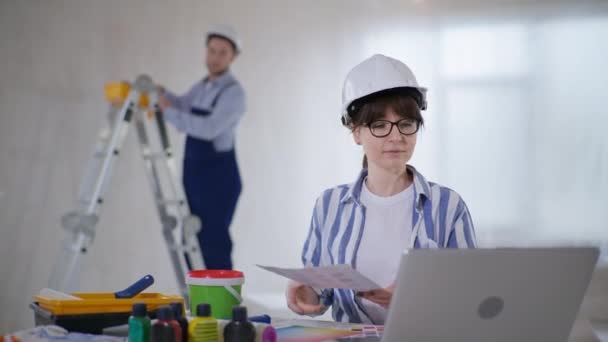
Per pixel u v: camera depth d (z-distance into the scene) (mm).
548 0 5055
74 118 4527
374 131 1571
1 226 4375
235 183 4480
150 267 4578
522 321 1167
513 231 5027
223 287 1438
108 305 1354
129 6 4637
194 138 4371
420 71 4984
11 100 4430
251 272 4691
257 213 4727
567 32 5062
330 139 4852
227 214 4449
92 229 3705
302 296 1611
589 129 5059
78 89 4543
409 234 1618
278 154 4785
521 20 5051
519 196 5035
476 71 5020
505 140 5035
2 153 4395
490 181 5031
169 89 4652
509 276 1114
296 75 4836
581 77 5062
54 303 1319
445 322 1099
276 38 4809
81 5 4562
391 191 1655
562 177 5051
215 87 4430
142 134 4180
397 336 1082
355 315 1627
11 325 4336
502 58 5039
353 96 1575
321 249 1716
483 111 5031
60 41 4527
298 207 4801
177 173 4594
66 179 4496
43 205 4457
